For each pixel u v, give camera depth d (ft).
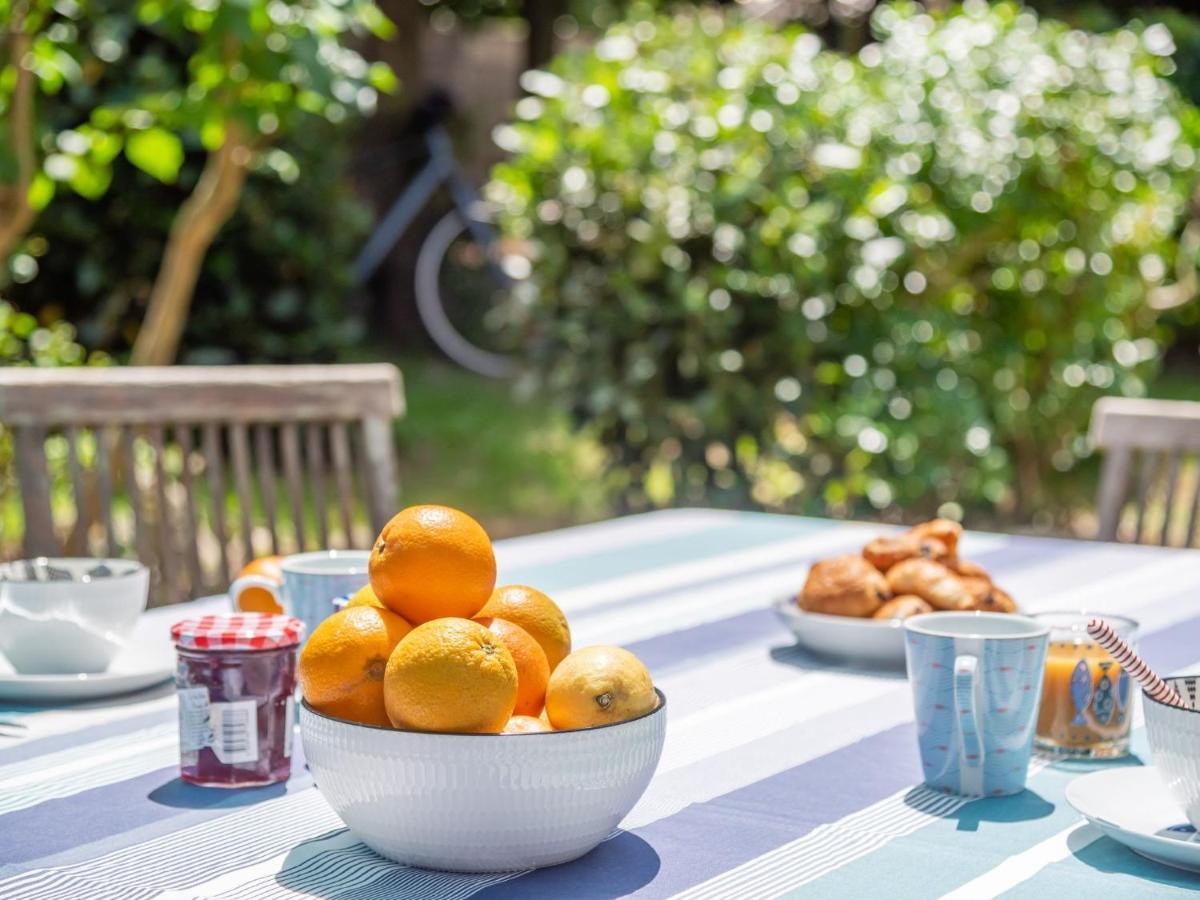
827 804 3.81
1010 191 15.52
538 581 6.65
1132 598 6.44
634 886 3.25
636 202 14.47
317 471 8.02
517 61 34.96
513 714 3.45
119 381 7.31
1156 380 30.76
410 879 3.29
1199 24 27.91
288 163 16.81
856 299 14.73
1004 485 16.30
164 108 11.19
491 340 30.12
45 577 4.97
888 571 5.33
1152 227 16.88
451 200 31.22
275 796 3.87
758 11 29.12
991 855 3.46
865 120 14.78
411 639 3.27
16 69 10.06
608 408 15.26
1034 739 4.26
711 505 15.20
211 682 3.93
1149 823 3.58
